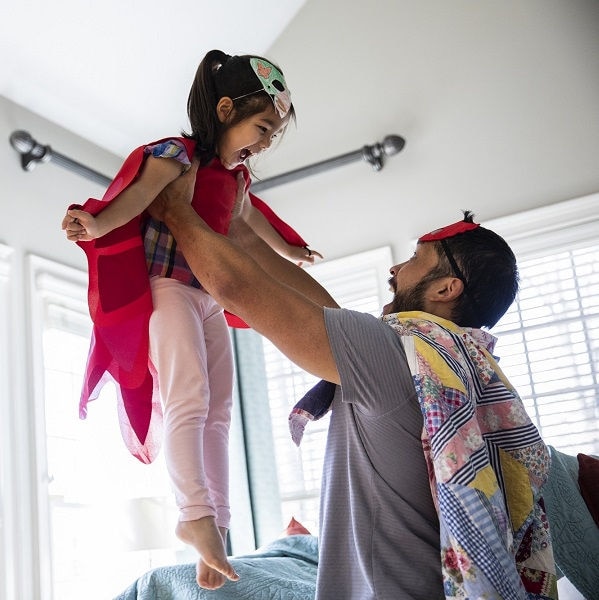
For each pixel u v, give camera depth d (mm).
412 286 1608
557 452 2982
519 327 4281
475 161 4551
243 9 4461
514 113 4516
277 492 4574
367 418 1367
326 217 4836
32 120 4125
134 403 1671
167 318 1679
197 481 1562
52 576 3547
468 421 1316
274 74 1771
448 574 1223
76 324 4059
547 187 4379
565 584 2586
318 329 1343
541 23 4559
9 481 3490
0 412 3531
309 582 2613
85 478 3908
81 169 4172
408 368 1368
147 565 4129
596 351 4121
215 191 1755
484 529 1229
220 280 1382
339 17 4938
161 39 4141
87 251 1659
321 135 4898
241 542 4406
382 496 1330
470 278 1562
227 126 1756
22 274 3842
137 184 1541
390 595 1258
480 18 4676
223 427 1788
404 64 4777
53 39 3775
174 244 1716
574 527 2543
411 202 4648
